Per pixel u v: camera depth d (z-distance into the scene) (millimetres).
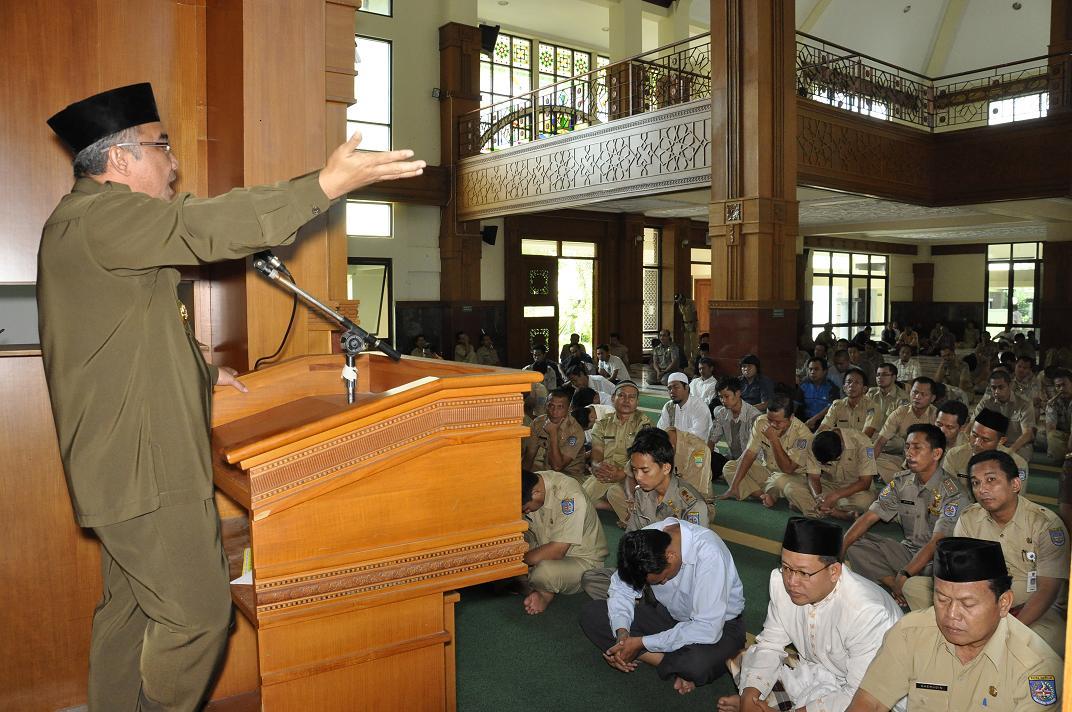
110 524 1396
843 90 10633
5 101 2096
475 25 14688
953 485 3957
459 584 1536
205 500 1474
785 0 9062
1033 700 2031
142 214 1332
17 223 2113
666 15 16125
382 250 14500
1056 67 10938
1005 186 11203
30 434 2068
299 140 2158
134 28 2266
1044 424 7793
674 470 4020
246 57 2090
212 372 1904
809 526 2414
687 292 18859
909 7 17250
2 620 2055
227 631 1505
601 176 11195
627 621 3193
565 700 2982
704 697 3016
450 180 14625
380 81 14086
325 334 2303
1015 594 3109
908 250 25094
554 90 14094
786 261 9141
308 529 1406
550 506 3906
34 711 2090
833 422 6992
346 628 1493
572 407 7039
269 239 1326
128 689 1600
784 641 2646
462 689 3066
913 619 2223
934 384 6062
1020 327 23516
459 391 1500
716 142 9234
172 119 2324
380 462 1439
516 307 16094
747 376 8117
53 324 1409
